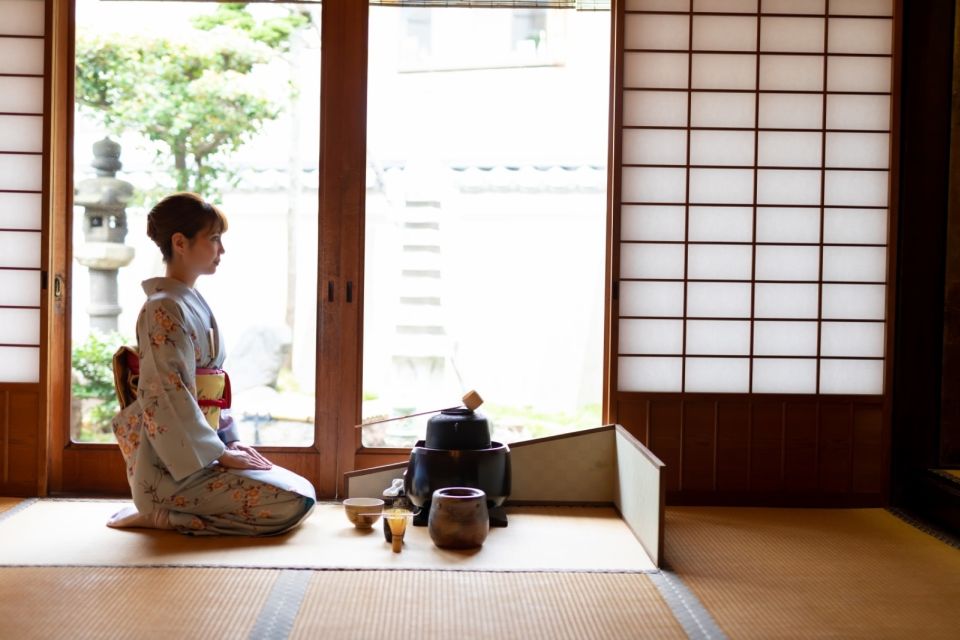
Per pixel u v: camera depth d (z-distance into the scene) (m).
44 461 3.88
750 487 3.98
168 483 3.25
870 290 3.96
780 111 3.93
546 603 2.61
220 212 3.41
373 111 5.90
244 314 5.48
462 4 4.81
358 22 3.94
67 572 2.80
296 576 2.80
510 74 5.93
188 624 2.38
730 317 3.96
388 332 5.88
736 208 3.94
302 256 5.49
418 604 2.58
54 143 3.89
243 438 5.36
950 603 2.70
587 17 5.89
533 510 3.79
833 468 3.98
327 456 3.99
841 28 3.92
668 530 3.53
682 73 3.92
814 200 3.94
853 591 2.80
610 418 3.96
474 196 5.96
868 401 3.96
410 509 3.63
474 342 5.99
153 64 5.36
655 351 3.97
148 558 2.96
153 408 3.19
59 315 3.96
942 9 3.88
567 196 5.98
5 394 3.88
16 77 3.86
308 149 5.47
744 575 2.94
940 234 3.92
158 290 3.31
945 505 3.61
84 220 5.17
